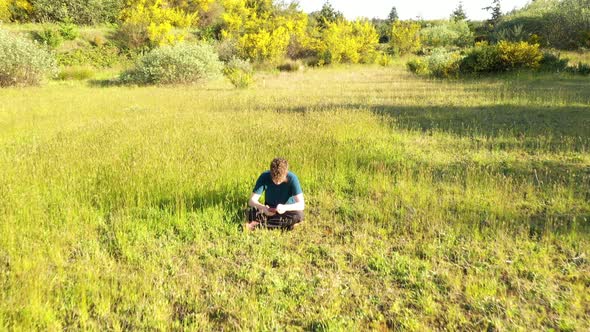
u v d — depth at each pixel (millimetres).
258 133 8477
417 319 3291
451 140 8539
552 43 32188
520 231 4586
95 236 4652
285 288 3717
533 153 7562
